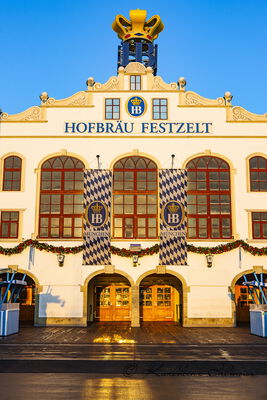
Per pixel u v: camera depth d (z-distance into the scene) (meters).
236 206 24.80
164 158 25.28
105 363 13.40
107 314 26.77
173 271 24.03
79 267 24.05
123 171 25.20
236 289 27.20
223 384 10.82
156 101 25.86
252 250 24.16
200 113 25.73
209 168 25.25
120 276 27.03
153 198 25.00
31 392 9.95
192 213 24.80
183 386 10.60
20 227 24.47
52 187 25.03
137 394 9.84
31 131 25.47
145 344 17.28
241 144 25.47
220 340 18.47
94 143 25.38
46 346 16.73
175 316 26.58
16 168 25.11
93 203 24.59
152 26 34.00
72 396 9.62
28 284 27.28
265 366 13.02
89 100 25.78
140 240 24.39
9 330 19.58
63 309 23.67
